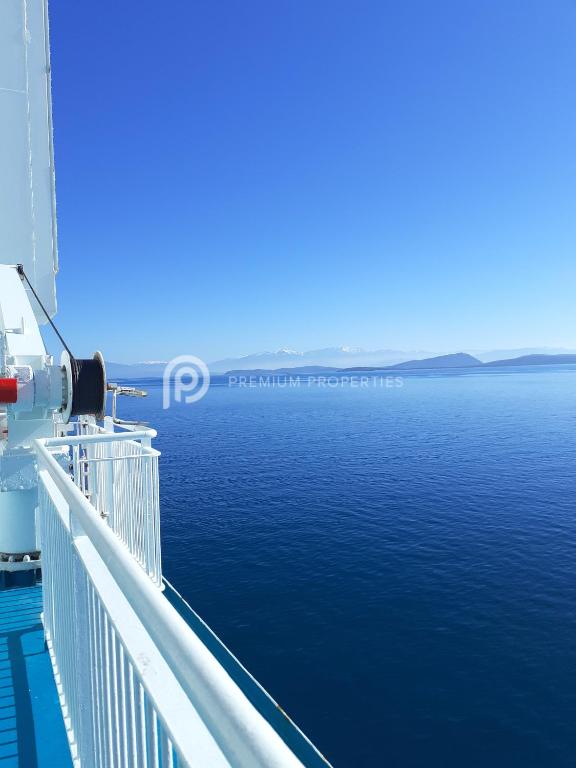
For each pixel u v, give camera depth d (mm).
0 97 7719
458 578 22078
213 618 18328
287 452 61625
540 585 21219
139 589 1334
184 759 1060
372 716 12531
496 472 47812
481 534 28625
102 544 1773
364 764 10898
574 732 11844
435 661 15180
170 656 1088
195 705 951
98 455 7094
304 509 34312
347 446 66500
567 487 40969
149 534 5336
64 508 3396
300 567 23484
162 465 52969
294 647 16078
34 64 7926
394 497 37875
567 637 16641
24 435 6195
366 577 22250
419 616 18344
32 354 6477
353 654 15617
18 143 7844
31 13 7891
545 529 29500
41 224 8031
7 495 6133
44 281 8086
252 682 5730
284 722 5426
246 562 24203
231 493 39438
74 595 2846
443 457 56875
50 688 3984
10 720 3615
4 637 4762
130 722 1715
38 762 3254
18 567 6047
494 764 10898
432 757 11078
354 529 29656
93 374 6352
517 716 12508
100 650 2109
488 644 16234
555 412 114500
